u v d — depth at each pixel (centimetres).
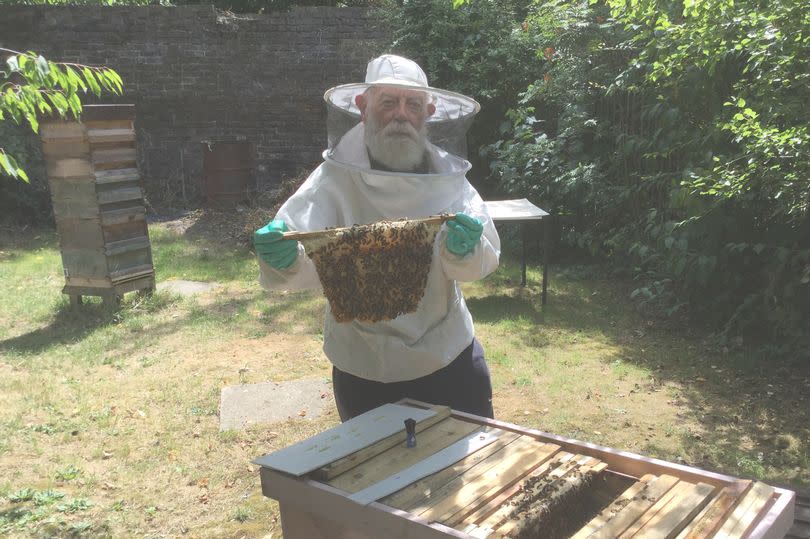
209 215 1030
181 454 380
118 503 330
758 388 448
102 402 446
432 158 247
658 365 492
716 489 172
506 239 856
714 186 441
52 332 581
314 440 203
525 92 862
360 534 175
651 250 636
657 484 173
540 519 164
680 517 157
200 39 1076
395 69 236
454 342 247
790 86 404
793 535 251
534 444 200
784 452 365
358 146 244
